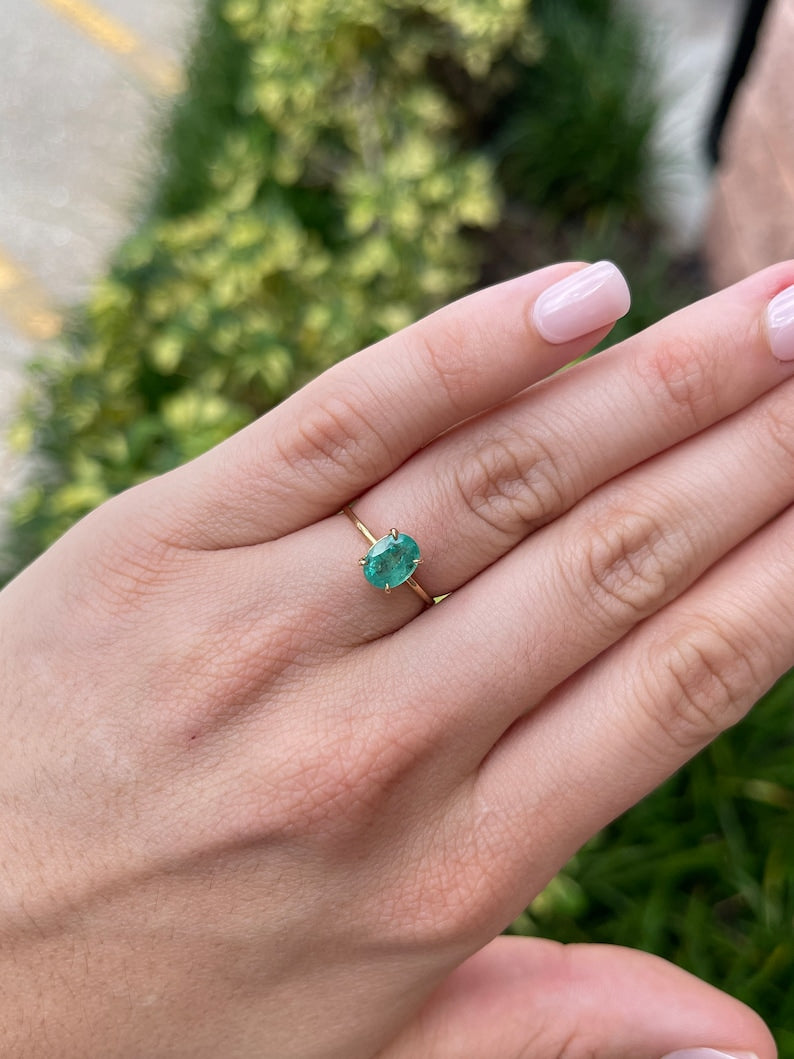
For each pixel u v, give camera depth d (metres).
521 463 0.11
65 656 0.12
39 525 0.26
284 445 0.11
